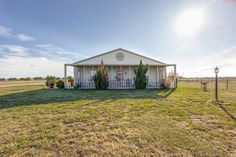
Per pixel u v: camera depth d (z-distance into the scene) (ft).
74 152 11.07
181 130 14.93
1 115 20.18
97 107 24.50
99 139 13.05
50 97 35.68
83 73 66.08
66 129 15.23
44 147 11.73
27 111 22.22
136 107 24.38
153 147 11.74
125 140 12.87
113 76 66.33
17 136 13.60
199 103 27.86
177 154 10.82
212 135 13.91
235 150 11.41
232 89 57.31
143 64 62.03
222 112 21.54
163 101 29.63
